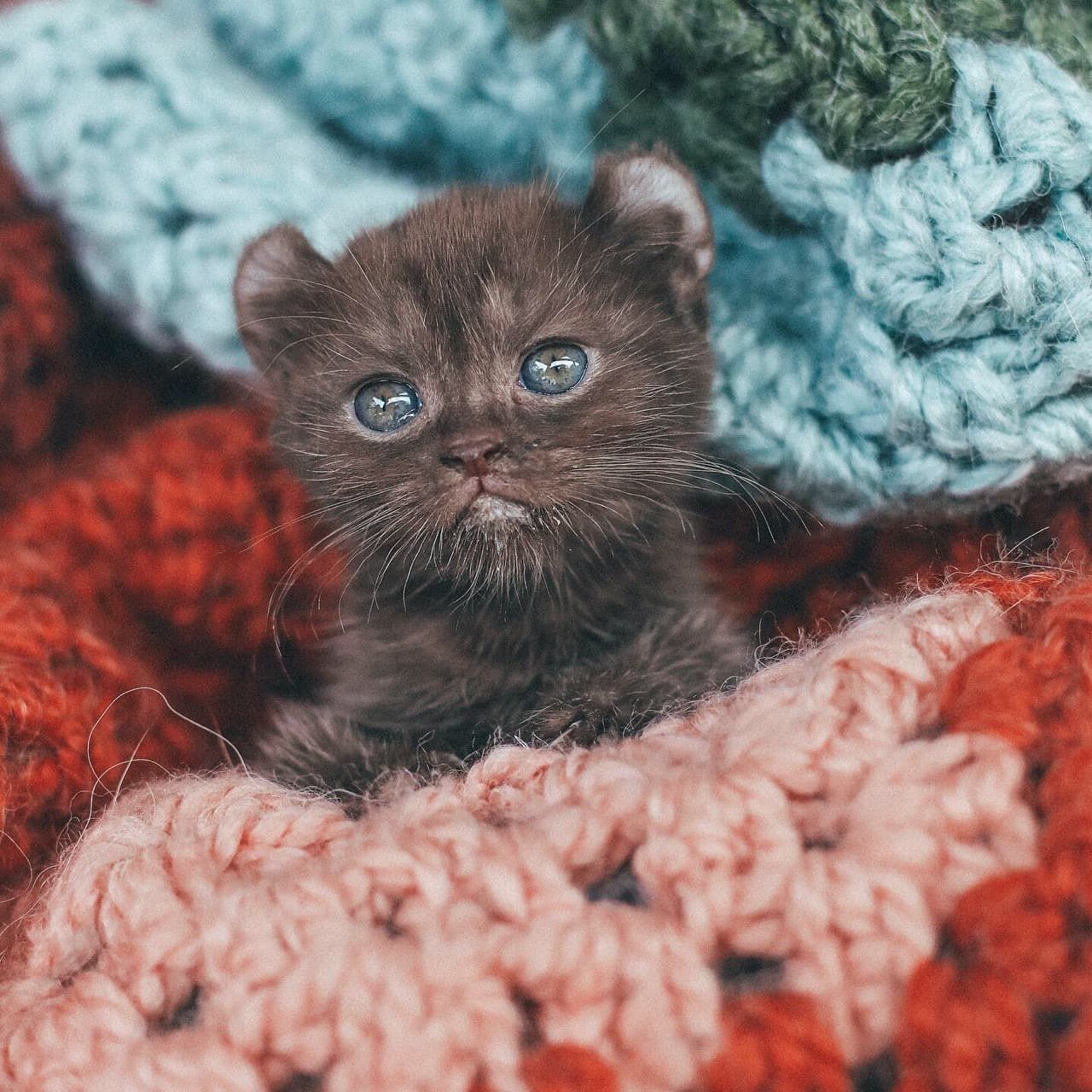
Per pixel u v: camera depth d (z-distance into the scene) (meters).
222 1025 0.18
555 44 0.28
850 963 0.17
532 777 0.20
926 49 0.23
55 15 0.29
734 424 0.25
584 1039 0.17
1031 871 0.17
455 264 0.25
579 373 0.24
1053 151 0.23
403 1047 0.17
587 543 0.24
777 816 0.18
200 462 0.28
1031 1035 0.17
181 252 0.28
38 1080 0.18
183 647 0.28
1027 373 0.23
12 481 0.29
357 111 0.29
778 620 0.27
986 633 0.20
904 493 0.24
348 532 0.25
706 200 0.26
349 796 0.24
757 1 0.24
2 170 0.30
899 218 0.23
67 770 0.23
